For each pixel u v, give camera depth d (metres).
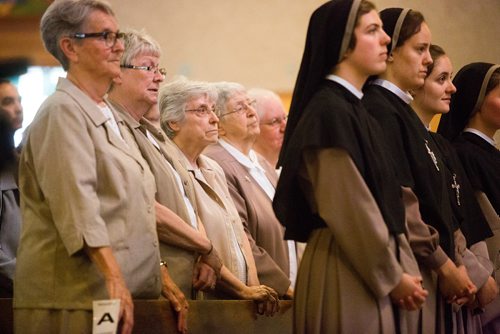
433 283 4.91
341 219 4.24
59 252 4.14
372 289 4.28
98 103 4.57
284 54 11.14
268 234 6.39
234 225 5.91
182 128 5.93
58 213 4.08
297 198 4.50
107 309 3.78
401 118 5.04
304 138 4.32
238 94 6.79
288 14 11.18
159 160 5.25
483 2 11.10
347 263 4.36
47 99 4.33
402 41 5.18
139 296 4.40
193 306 4.92
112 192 4.29
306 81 4.61
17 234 5.42
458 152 6.39
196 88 5.97
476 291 5.18
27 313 4.14
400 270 4.30
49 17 4.48
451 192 5.59
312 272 4.41
